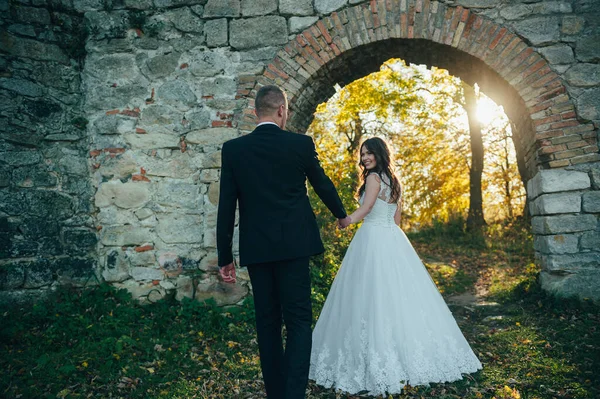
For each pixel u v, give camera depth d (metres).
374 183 3.09
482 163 13.98
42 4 4.77
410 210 17.33
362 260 3.07
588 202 4.60
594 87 4.64
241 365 3.37
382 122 16.69
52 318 4.07
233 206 2.47
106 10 5.07
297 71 5.03
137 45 5.09
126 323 4.19
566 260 4.60
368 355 2.82
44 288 4.57
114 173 5.01
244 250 2.44
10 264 4.39
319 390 2.92
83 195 4.96
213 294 4.89
